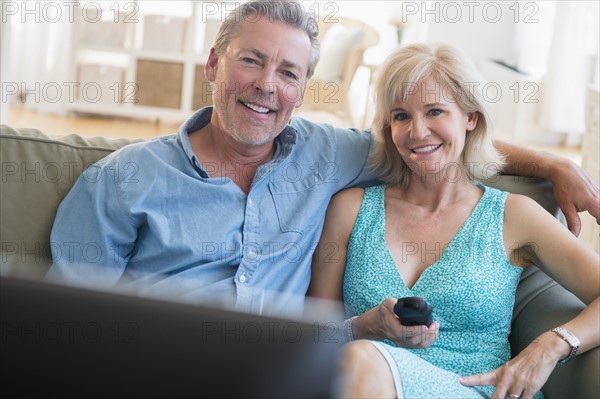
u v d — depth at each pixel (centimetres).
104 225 186
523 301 195
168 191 191
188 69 659
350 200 202
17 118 637
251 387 64
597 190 202
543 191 207
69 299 64
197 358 64
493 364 182
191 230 191
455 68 189
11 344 64
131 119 689
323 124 214
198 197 192
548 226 186
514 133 695
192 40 658
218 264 191
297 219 197
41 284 64
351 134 212
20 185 190
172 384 64
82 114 686
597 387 160
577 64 672
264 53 193
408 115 192
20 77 678
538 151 213
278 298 189
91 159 195
